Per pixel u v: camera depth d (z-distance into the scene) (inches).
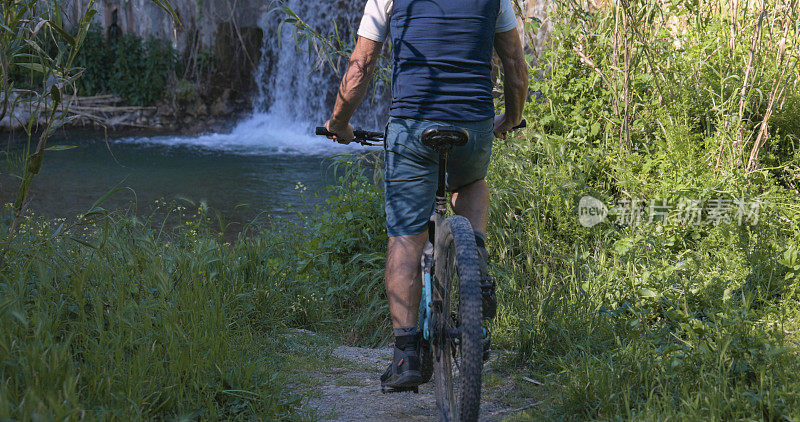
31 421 105.3
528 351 164.6
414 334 134.8
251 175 492.1
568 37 261.4
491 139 135.2
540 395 145.8
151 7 749.9
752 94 250.8
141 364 129.3
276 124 782.5
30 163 143.8
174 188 441.1
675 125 240.5
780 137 251.3
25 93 143.6
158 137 681.6
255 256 204.8
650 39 269.6
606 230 221.5
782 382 130.1
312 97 783.7
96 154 560.4
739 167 234.5
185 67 776.3
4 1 133.6
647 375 138.4
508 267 203.6
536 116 254.7
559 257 209.3
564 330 163.5
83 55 721.6
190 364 134.1
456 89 127.5
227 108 786.8
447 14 126.8
